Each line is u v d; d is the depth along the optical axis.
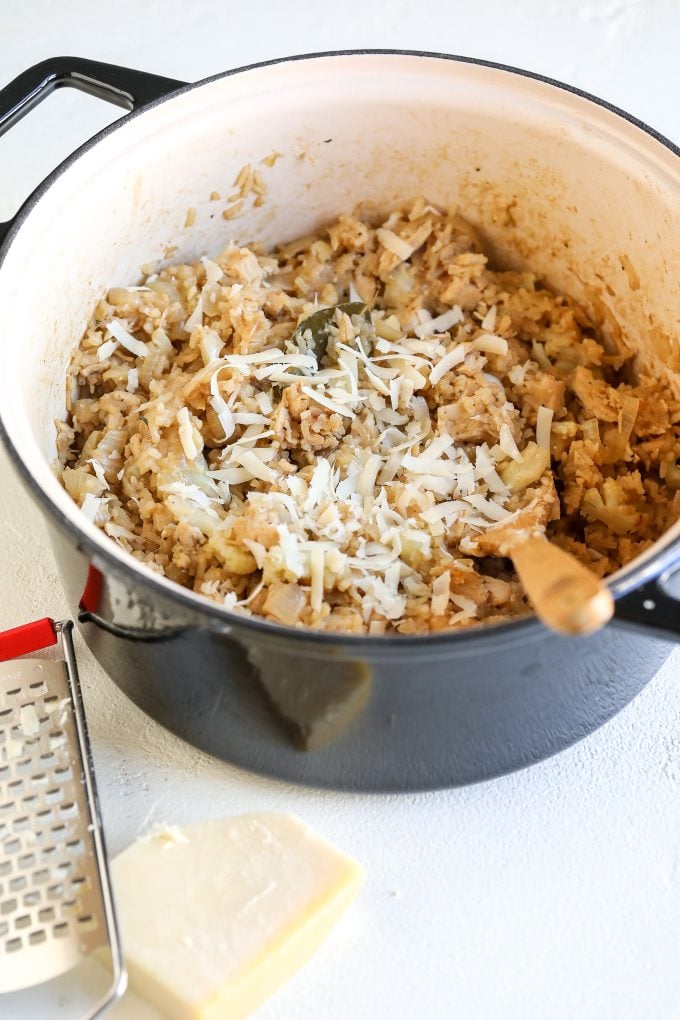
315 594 0.46
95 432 0.52
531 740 0.46
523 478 0.51
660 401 0.54
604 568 0.50
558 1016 0.43
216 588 0.47
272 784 0.48
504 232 0.59
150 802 0.47
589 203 0.54
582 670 0.43
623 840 0.47
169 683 0.45
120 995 0.40
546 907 0.45
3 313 0.46
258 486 0.50
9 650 0.48
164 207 0.54
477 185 0.57
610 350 0.58
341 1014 0.43
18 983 0.41
